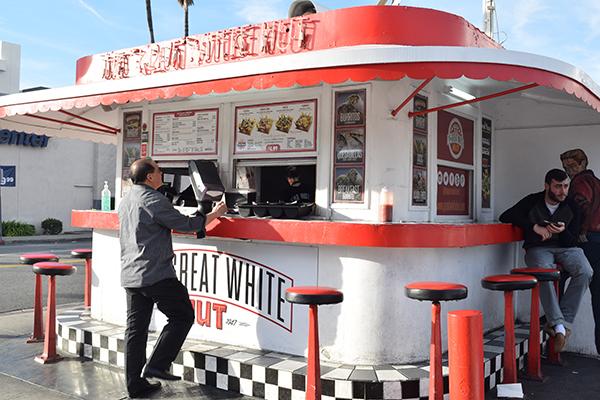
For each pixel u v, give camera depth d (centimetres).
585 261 491
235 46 471
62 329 509
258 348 432
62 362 473
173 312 399
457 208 506
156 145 544
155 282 386
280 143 462
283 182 516
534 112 563
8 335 573
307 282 410
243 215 455
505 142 582
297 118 454
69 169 2234
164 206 390
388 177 416
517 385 395
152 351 411
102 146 2322
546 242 502
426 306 409
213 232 440
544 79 350
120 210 405
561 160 554
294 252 416
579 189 543
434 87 457
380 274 391
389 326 392
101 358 470
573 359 510
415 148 437
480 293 482
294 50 438
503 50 337
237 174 492
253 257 437
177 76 397
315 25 430
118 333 474
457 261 442
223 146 496
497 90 512
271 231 408
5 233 1992
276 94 465
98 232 537
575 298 491
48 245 1792
